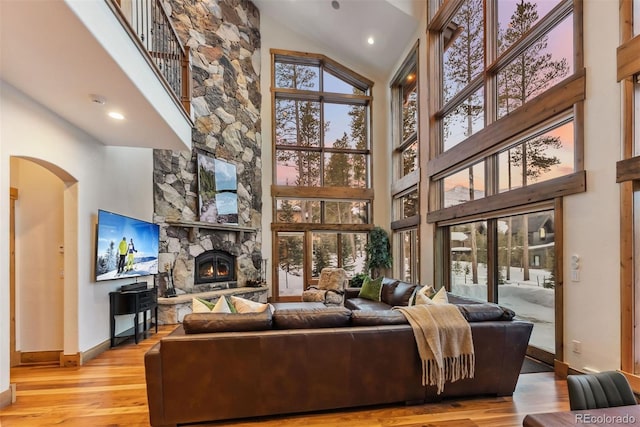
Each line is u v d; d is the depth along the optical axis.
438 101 6.30
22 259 3.79
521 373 3.37
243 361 2.46
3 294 2.72
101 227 4.08
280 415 2.58
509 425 2.43
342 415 2.59
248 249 7.65
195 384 2.41
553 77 3.65
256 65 8.05
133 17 4.29
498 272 4.52
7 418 2.53
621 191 2.73
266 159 8.15
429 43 6.30
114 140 4.33
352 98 8.70
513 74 4.32
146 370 2.37
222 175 7.05
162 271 5.93
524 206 3.88
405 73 7.86
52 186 3.90
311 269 8.28
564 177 3.25
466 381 2.79
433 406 2.72
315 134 8.59
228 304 3.47
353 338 2.60
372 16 6.96
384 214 8.71
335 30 7.81
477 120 5.13
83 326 3.81
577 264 3.12
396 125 8.38
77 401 2.82
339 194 8.48
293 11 7.80
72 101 3.18
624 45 2.72
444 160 5.71
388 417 2.55
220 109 7.12
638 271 2.66
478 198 5.00
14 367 3.64
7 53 2.38
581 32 3.12
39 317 3.80
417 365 2.71
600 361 2.88
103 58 2.47
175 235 6.18
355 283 7.28
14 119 2.91
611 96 2.83
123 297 4.45
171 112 3.93
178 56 4.79
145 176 5.62
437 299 3.37
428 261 6.29
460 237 5.52
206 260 6.80
